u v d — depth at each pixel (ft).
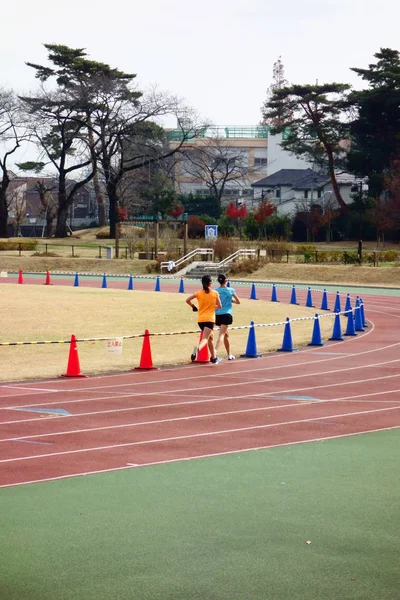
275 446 45.32
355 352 87.97
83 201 538.06
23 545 29.43
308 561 27.89
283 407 56.80
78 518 32.50
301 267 234.99
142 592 25.38
